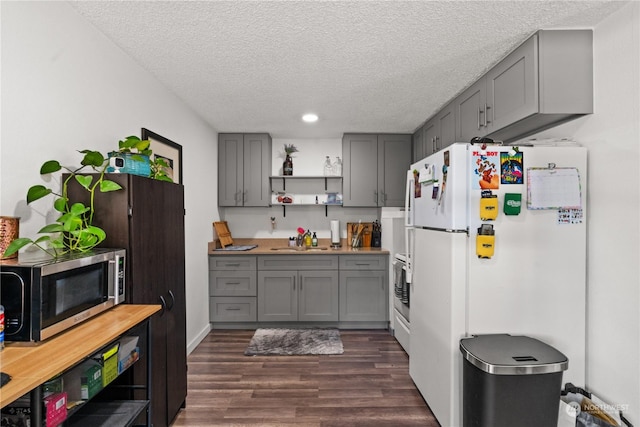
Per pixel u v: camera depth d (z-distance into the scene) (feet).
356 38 6.30
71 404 3.59
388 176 13.35
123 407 4.69
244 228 14.19
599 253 5.96
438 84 8.50
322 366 9.36
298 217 14.23
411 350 8.40
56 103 5.13
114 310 4.81
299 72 7.80
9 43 4.36
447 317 6.08
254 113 10.82
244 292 12.26
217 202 13.12
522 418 5.02
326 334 11.76
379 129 12.82
